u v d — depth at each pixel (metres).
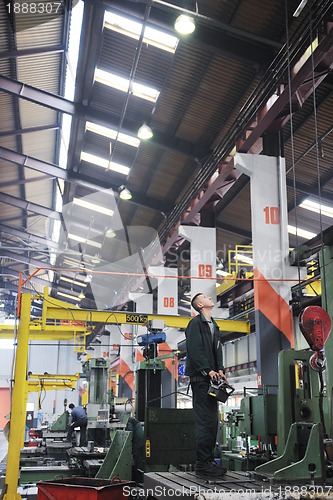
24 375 11.41
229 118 15.27
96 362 15.52
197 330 4.80
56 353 48.84
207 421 4.60
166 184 20.19
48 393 46.78
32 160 20.98
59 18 14.17
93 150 19.83
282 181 12.85
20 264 35.22
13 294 38.94
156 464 6.91
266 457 8.12
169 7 11.48
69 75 16.92
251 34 11.84
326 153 15.15
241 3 11.43
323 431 3.98
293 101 11.84
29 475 10.90
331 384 4.37
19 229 28.88
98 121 16.94
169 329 21.22
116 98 16.27
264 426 8.23
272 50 12.40
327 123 14.02
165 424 7.10
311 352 4.88
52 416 38.25
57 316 14.92
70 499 6.11
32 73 16.91
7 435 11.02
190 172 18.66
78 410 14.70
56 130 20.44
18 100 17.89
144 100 15.98
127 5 12.30
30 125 19.64
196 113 15.60
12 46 15.09
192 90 14.73
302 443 4.29
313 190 17.09
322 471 3.87
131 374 27.62
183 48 13.26
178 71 14.18
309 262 13.86
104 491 6.09
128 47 14.06
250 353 18.95
